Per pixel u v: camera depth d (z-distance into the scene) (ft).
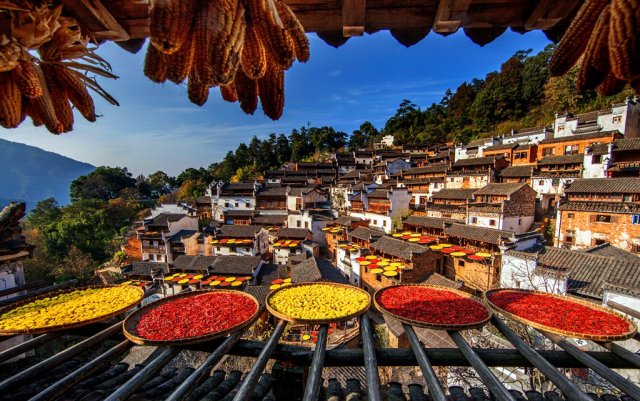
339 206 154.71
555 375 8.61
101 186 250.16
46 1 7.07
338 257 101.91
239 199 159.43
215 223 148.36
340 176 208.64
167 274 94.89
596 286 39.75
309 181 201.77
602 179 71.77
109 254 135.13
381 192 119.75
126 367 13.03
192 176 283.59
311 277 73.72
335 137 322.14
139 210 204.64
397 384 12.77
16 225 23.67
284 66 5.95
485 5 8.11
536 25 8.55
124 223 170.91
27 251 23.65
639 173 76.43
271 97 7.16
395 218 110.42
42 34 7.09
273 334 11.44
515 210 82.28
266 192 156.87
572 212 72.49
